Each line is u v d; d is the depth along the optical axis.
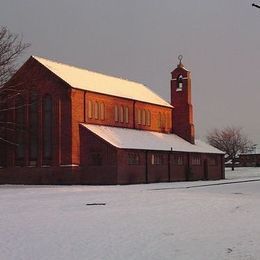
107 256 13.86
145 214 23.53
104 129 63.72
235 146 141.62
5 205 28.53
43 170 61.66
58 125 61.00
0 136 63.44
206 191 41.22
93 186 53.50
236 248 14.89
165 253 14.25
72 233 17.86
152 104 75.81
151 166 64.69
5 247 15.29
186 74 80.56
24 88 62.91
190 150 73.75
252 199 31.77
